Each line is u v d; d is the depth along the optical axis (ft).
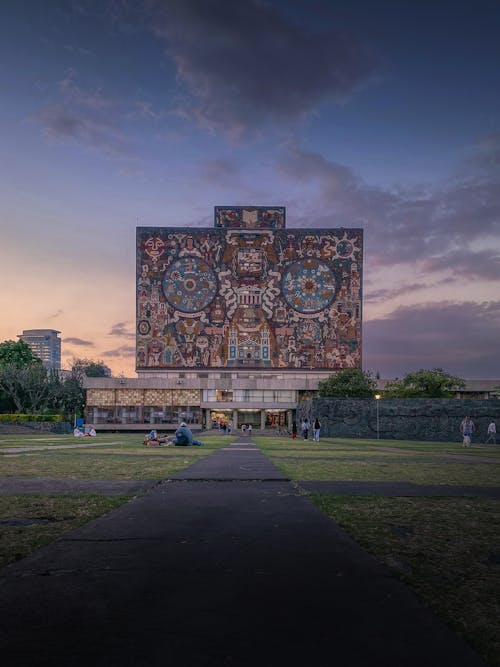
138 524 19.43
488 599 11.59
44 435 163.73
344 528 19.11
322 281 274.98
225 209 280.51
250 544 16.33
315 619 10.12
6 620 9.93
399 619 10.19
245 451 68.54
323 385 231.91
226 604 10.89
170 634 9.31
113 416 263.90
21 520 20.35
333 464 47.52
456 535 18.22
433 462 52.60
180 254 276.00
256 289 274.16
